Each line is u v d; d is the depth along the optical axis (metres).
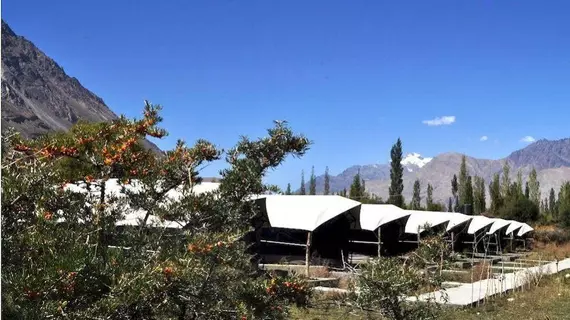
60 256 3.12
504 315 13.04
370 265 6.09
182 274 3.28
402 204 62.31
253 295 4.05
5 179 3.20
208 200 4.18
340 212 23.22
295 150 4.81
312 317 10.36
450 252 7.29
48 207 3.50
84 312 3.03
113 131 4.38
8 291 2.91
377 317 6.74
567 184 72.06
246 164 4.51
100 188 4.16
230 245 3.61
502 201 62.38
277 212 23.75
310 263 23.36
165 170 4.41
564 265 25.77
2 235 3.12
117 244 3.78
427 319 6.19
